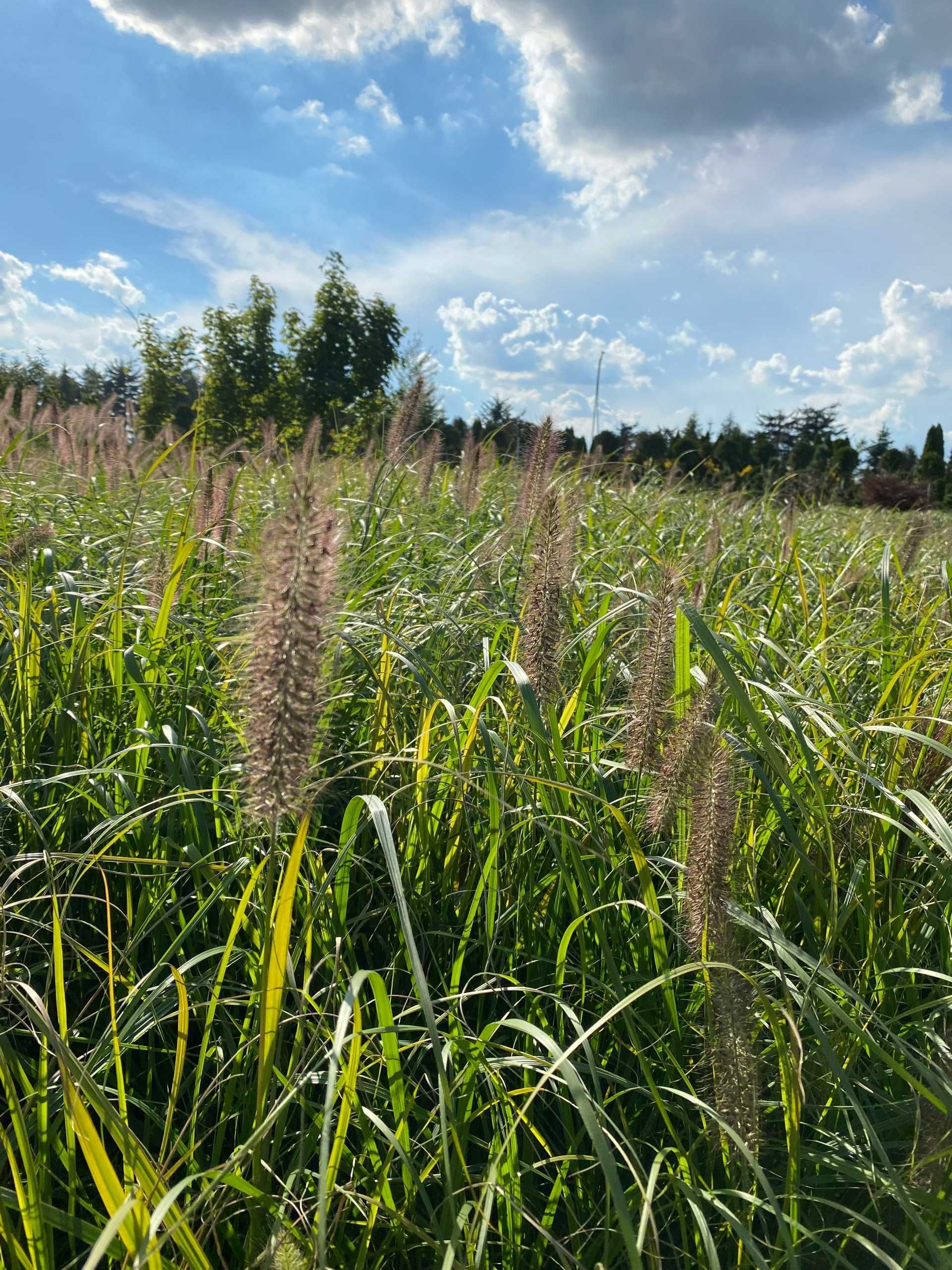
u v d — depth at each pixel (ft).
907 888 10.81
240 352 81.61
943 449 186.70
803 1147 8.07
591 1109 5.42
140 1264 4.38
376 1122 6.44
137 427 35.76
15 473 24.34
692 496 35.50
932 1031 8.03
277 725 5.90
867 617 18.16
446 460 33.83
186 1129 7.34
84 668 12.36
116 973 8.13
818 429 148.46
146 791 11.09
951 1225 7.36
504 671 13.08
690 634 11.47
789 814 11.04
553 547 10.50
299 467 6.31
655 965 8.71
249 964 8.45
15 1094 5.50
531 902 9.66
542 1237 7.02
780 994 8.89
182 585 15.01
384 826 6.16
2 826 10.62
